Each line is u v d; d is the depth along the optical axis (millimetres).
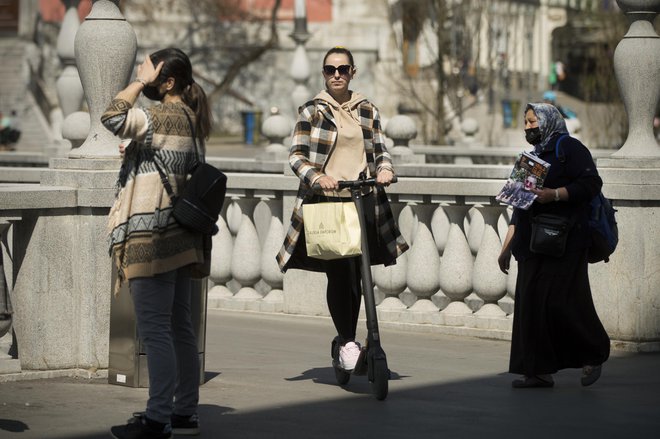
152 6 84750
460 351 16281
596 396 13305
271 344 16578
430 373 14570
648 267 16453
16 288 13625
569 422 11984
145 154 10562
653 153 16609
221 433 11234
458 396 13180
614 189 16406
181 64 10688
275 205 19406
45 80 82562
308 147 13125
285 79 86062
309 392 13242
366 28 85312
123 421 11625
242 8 85562
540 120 13391
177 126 10547
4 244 13469
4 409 12086
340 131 13078
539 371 13523
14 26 82500
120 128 10336
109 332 13734
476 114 74000
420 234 18109
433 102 58500
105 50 13914
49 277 13680
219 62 85188
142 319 10625
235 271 19641
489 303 17766
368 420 11898
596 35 58125
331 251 12539
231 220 20531
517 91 89250
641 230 16406
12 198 13242
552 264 13422
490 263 17484
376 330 12758
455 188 17484
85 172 13656
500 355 15977
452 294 17828
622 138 53094
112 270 13312
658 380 14336
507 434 11414
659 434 11500
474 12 57938
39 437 10938
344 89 13234
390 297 18562
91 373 13758
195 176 10539
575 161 13266
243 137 72562
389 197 18156
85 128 20078
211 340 16859
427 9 58344
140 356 13195
